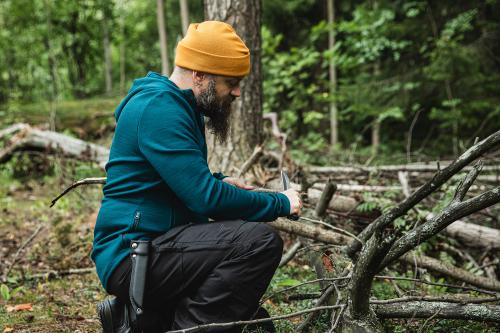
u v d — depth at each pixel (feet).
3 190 21.27
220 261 6.63
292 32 36.01
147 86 6.77
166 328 7.06
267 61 30.94
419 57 29.68
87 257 12.82
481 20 29.07
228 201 6.47
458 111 26.08
